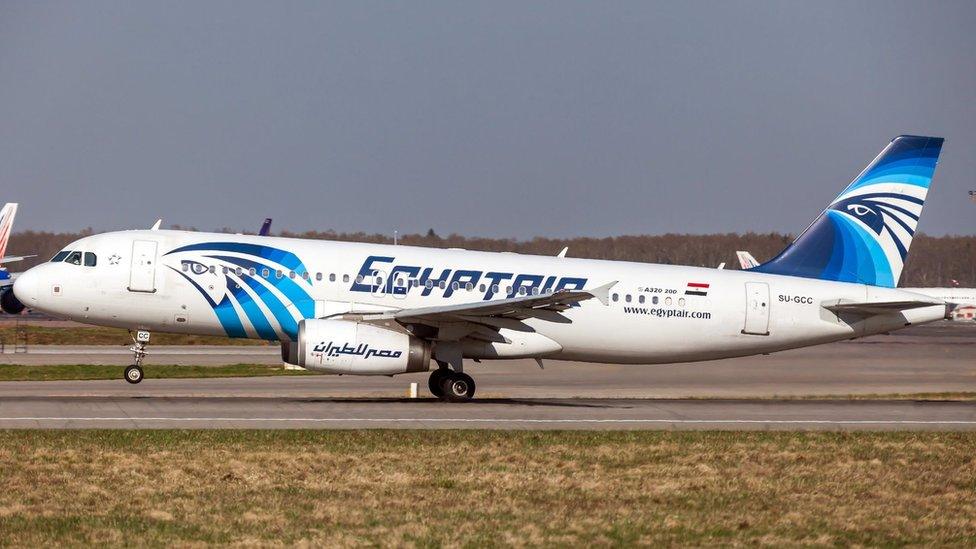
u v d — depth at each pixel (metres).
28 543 59.28
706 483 79.50
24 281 133.38
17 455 84.12
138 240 134.25
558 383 178.25
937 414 126.12
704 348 144.62
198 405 121.81
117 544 59.38
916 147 150.25
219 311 132.50
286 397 144.00
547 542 61.53
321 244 137.38
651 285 142.12
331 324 126.81
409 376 185.25
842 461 89.94
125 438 93.19
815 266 149.62
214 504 69.31
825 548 61.66
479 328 131.12
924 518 69.44
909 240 150.25
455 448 91.81
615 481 79.62
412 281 134.75
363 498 71.94
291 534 61.97
